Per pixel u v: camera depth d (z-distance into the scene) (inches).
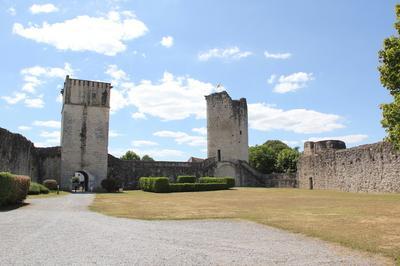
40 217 565.9
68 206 785.6
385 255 340.2
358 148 1430.9
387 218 579.8
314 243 395.2
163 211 715.4
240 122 2389.3
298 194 1295.5
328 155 1662.2
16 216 571.5
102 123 1808.6
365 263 313.6
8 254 317.4
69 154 1727.4
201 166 2223.2
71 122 1756.9
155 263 299.4
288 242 399.9
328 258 329.4
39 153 1764.3
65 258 307.9
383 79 401.1
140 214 655.8
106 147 1796.3
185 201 993.5
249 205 856.9
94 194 1360.7
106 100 1838.1
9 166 1204.5
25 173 1445.6
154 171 2081.7
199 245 376.8
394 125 396.5
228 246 375.2
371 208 737.0
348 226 504.7
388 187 1245.7
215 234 446.6
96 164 1763.0
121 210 726.5
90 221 538.3
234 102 2396.7
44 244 361.1
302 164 1934.1
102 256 317.7
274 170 2918.3
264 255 337.7
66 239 388.8
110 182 1594.5
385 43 401.7
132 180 2010.3
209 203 924.6
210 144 2401.6
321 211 700.0
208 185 1690.5
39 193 1176.8
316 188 1775.3
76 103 1780.3
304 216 625.6
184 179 1812.3
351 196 1139.9
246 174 2290.8
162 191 1536.7
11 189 717.9
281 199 1047.0
